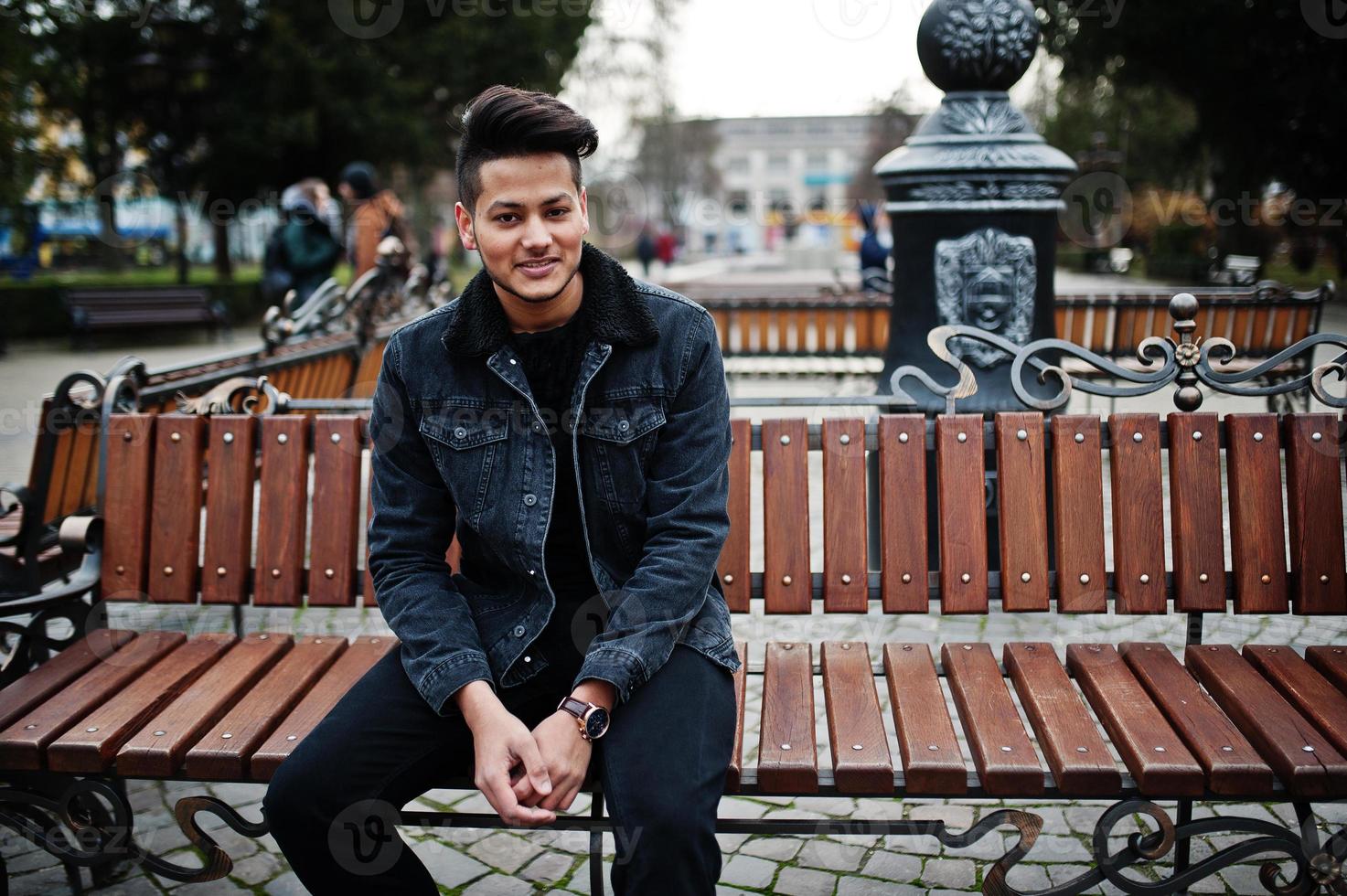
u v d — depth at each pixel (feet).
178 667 8.14
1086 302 24.80
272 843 9.16
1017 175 12.32
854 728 7.11
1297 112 59.88
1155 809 6.61
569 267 6.61
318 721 7.41
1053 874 8.49
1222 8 55.83
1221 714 7.03
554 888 8.54
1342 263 61.57
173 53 67.97
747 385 29.96
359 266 31.22
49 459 10.68
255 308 69.05
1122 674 7.61
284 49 66.33
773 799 9.80
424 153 74.49
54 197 61.52
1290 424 8.27
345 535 8.84
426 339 7.02
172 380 13.05
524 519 6.88
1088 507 8.34
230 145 68.33
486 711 6.42
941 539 8.46
